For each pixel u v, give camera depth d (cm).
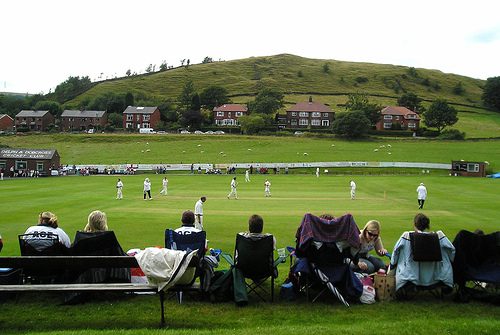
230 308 970
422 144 12044
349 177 7806
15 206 3503
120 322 885
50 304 994
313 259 1024
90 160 10344
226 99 18575
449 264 1015
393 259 1036
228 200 4194
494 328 813
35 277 1065
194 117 15825
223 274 1056
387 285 1035
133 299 1029
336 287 1008
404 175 8369
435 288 1025
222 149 11300
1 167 8538
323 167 9400
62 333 791
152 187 5716
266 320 895
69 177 7794
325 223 1015
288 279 1105
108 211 3297
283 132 13825
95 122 16525
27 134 13612
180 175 8312
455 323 839
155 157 10544
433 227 2644
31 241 1044
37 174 8256
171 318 907
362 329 803
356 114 12794
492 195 4734
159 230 2478
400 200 4253
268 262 1006
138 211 3312
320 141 12388
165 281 884
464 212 3347
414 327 816
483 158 10131
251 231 1038
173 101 19738
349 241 1017
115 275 1036
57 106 18625
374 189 5572
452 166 8619
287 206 3712
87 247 1023
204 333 785
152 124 16212
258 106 16238
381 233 2436
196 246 1045
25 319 901
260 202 4016
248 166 9362
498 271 1014
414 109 18062
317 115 15950
